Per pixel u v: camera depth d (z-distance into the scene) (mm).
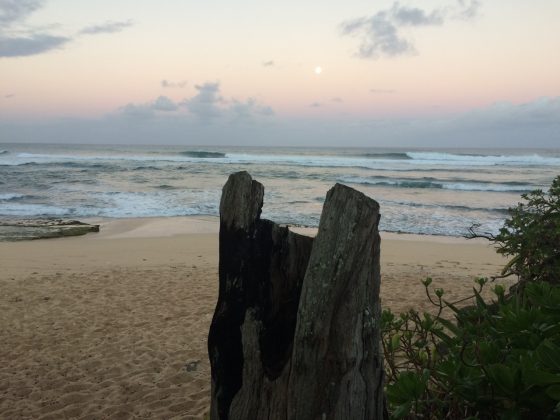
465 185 28891
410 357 2307
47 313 7426
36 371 5426
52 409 4613
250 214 1680
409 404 1598
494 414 1749
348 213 1484
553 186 4031
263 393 1571
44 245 13172
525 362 1581
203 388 4980
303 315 1479
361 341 1477
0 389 5012
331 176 35094
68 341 6293
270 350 1595
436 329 2324
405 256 12250
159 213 19281
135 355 5832
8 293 8477
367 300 1500
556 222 3717
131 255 12047
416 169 42531
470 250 13031
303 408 1464
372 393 1511
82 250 12578
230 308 1676
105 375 5316
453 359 1890
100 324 6926
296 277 1650
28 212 19047
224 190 1736
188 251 12562
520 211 4180
